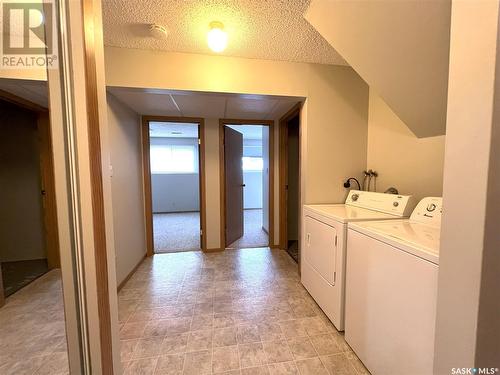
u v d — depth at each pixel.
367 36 1.31
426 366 0.92
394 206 1.66
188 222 5.12
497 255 0.62
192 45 1.74
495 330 0.64
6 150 2.34
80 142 0.80
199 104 2.52
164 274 2.52
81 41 0.78
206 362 1.34
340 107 2.16
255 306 1.90
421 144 1.71
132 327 1.64
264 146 4.04
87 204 0.82
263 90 1.98
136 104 2.48
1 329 1.56
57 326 1.58
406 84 1.44
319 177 2.18
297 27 1.51
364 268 1.29
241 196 3.90
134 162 2.71
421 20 1.09
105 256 0.90
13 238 2.41
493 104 0.58
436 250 0.90
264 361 1.34
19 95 1.71
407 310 1.01
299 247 2.46
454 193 0.68
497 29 0.56
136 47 1.76
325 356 1.38
